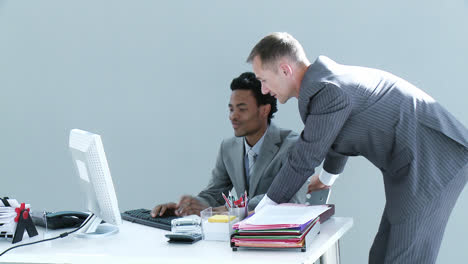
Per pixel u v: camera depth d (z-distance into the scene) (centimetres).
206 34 347
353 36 322
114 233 204
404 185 189
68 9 370
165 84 357
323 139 187
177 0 351
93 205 202
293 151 194
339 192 329
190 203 232
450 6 306
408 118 189
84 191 214
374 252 216
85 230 203
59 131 378
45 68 377
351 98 188
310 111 192
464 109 307
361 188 325
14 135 385
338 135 198
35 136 382
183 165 358
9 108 384
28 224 198
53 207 381
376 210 323
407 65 315
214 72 348
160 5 354
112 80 366
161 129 360
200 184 356
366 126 192
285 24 333
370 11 318
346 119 190
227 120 348
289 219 171
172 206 228
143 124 363
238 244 168
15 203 206
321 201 230
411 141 188
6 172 387
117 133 368
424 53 312
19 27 379
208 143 352
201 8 347
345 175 327
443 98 310
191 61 351
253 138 259
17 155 385
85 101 372
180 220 191
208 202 261
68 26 371
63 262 172
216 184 269
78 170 212
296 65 200
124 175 368
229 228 183
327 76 191
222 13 343
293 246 163
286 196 197
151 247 178
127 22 361
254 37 338
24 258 175
